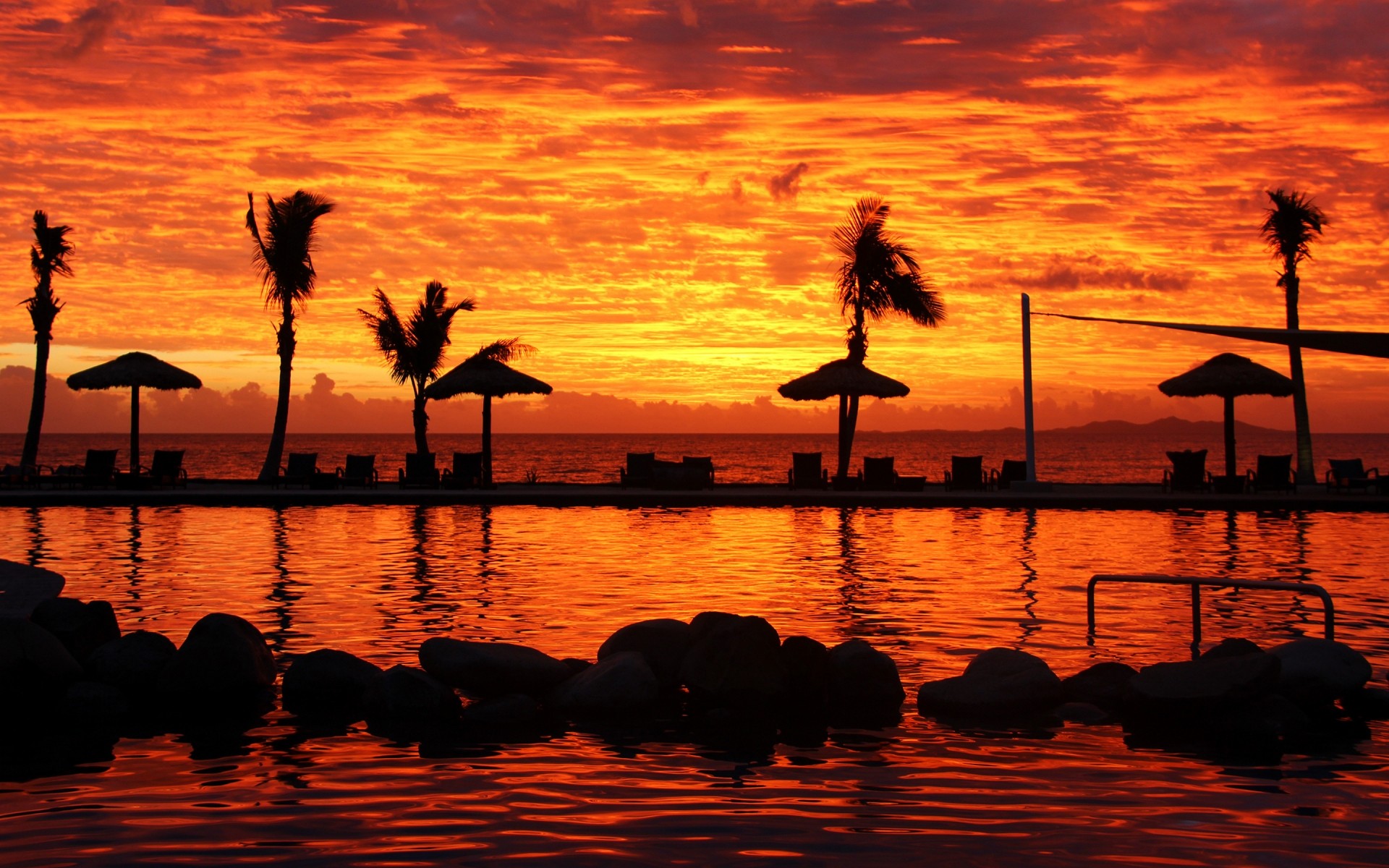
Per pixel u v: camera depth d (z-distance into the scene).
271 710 6.76
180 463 25.03
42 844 4.37
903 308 27.23
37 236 29.78
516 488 25.23
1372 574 11.98
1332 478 24.50
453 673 6.90
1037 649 8.12
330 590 10.81
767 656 6.90
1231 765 5.51
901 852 4.27
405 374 28.62
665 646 7.47
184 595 10.45
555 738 6.09
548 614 9.49
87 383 26.20
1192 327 7.00
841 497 21.83
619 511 20.80
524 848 4.32
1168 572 12.07
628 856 4.23
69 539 15.34
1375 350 6.32
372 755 5.73
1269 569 12.40
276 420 27.31
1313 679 6.64
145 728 6.29
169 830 4.54
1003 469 25.64
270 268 27.23
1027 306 24.81
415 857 4.23
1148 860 4.19
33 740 6.03
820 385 25.91
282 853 4.27
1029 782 5.21
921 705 6.80
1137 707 6.57
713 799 4.94
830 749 5.83
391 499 21.97
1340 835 4.46
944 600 10.24
